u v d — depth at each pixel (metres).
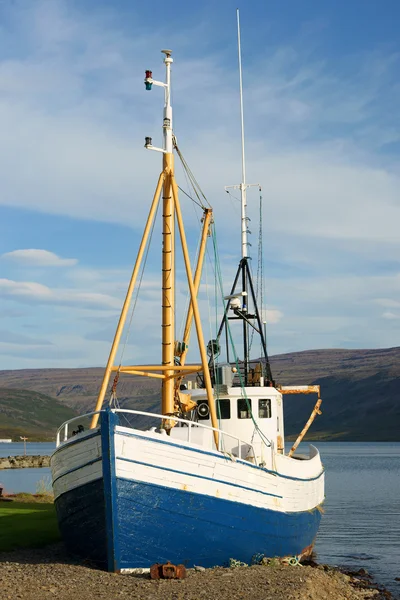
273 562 20.47
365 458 170.50
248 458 22.39
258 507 20.27
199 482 18.33
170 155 23.89
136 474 17.27
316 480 26.83
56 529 23.70
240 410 25.33
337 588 19.66
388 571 27.75
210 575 17.75
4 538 22.02
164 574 17.03
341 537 37.47
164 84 24.16
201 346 22.19
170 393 23.39
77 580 16.61
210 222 28.22
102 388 22.06
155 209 23.53
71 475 18.20
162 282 24.03
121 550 17.34
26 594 15.25
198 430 21.66
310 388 32.12
